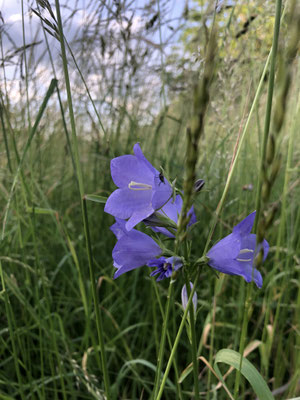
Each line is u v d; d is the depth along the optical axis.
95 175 0.47
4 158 0.40
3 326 0.32
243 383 0.26
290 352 0.31
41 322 0.28
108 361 0.33
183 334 0.34
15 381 0.31
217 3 0.16
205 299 0.35
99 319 0.17
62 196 0.49
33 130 0.21
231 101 0.34
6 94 0.29
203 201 0.36
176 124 0.49
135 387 0.31
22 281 0.35
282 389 0.25
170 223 0.15
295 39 0.09
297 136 0.39
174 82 0.42
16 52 0.28
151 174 0.15
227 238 0.15
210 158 0.38
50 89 0.21
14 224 0.37
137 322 0.37
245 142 0.36
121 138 0.51
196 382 0.16
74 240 0.38
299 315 0.29
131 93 0.46
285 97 0.10
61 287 0.39
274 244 0.38
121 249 0.15
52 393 0.31
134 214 0.15
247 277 0.15
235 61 0.33
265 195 0.11
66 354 0.31
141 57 0.42
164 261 0.15
